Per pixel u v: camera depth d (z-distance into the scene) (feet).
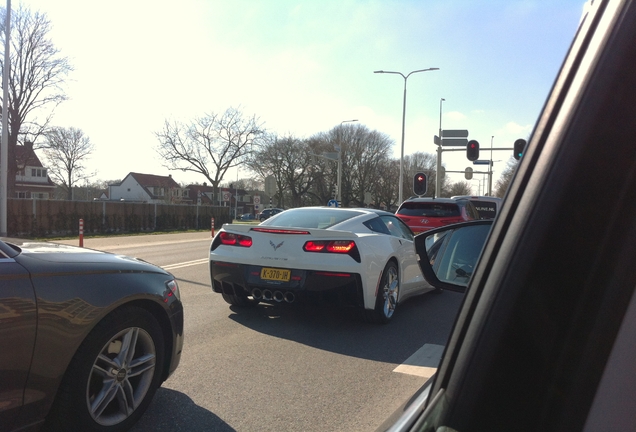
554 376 3.18
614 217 3.10
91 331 9.23
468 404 3.47
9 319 7.89
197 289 26.40
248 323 19.21
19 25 108.58
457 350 3.77
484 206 55.16
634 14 3.13
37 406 8.29
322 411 11.37
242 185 303.27
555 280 3.20
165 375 11.12
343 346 16.48
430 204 39.63
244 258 18.44
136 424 10.57
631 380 3.00
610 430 3.02
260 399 12.00
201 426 10.52
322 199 199.62
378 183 211.61
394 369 14.29
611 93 3.13
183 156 150.92
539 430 3.20
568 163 3.20
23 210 81.00
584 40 3.35
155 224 111.14
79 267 9.34
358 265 17.47
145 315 10.31
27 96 112.06
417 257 8.49
